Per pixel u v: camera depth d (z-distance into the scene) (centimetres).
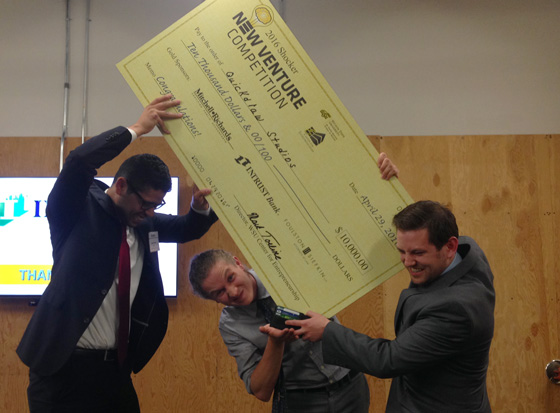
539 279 321
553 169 327
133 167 168
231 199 146
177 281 317
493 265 323
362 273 143
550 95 338
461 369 134
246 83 150
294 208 146
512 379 316
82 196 161
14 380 311
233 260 169
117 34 342
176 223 201
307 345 167
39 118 335
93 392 169
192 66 151
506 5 344
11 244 312
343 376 170
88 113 335
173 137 148
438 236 129
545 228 324
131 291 181
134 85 151
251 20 153
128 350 182
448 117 338
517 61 341
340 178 146
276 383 170
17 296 310
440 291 133
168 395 314
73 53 341
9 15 343
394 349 130
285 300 143
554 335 318
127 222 176
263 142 148
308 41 343
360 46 342
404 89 340
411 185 329
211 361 316
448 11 344
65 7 344
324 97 149
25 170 325
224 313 179
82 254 165
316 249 144
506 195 326
